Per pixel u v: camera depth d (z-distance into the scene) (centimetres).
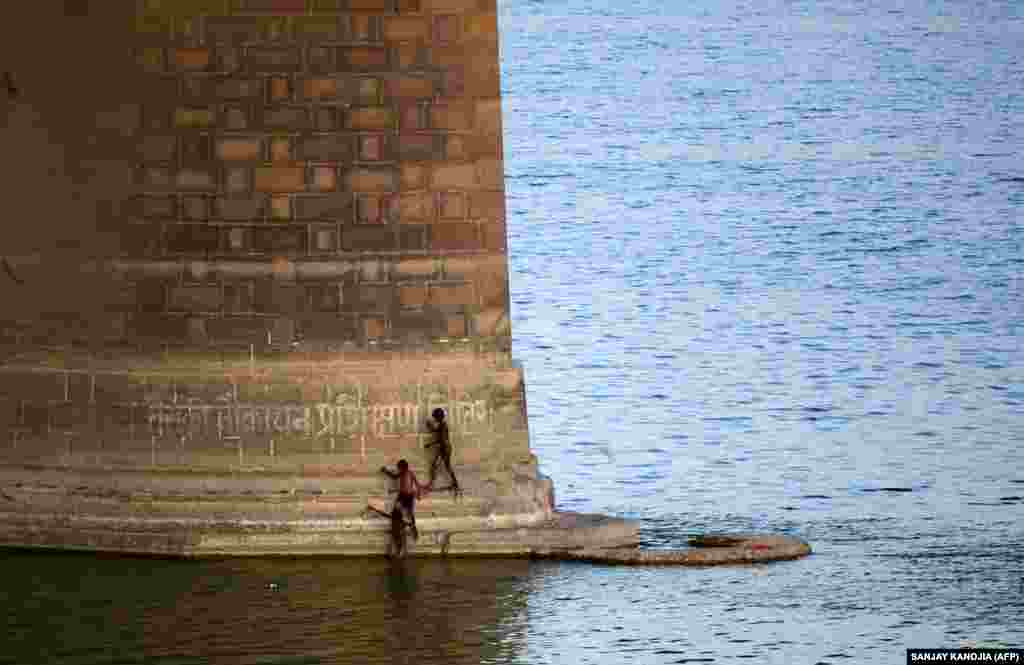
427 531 8788
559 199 19638
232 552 8762
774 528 9588
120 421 8881
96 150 8894
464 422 8869
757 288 15500
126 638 7962
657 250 17012
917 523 9694
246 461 8812
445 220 8850
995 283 15662
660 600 8456
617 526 9094
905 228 18012
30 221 8975
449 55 8825
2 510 8944
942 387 12519
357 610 8262
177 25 8806
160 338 8862
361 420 8794
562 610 8319
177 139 8825
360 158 8806
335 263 8812
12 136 8988
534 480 8988
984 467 10725
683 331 14012
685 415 11806
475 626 8131
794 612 8388
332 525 8756
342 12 8775
